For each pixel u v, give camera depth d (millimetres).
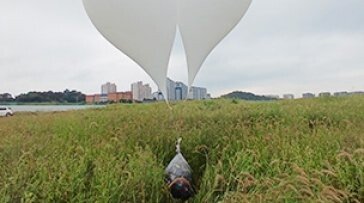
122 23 3838
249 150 4020
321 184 2992
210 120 6117
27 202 3293
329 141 4195
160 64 4066
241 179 3549
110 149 4465
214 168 4090
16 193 3535
